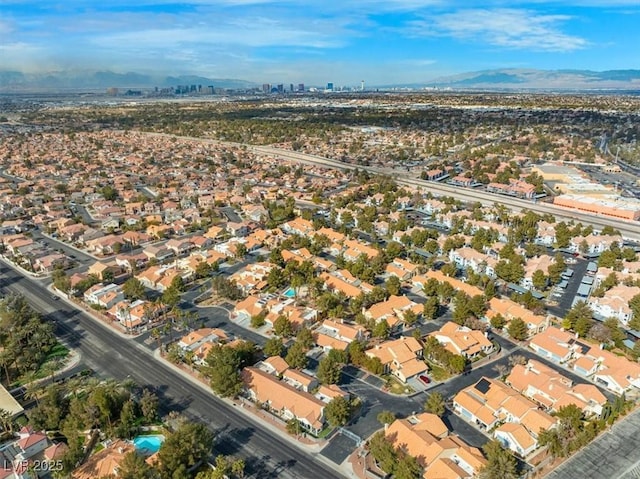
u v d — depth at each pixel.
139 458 83.94
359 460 92.06
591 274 180.88
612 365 118.12
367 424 101.94
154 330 136.00
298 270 173.00
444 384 116.06
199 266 175.12
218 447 95.38
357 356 121.75
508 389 107.88
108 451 91.62
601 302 151.12
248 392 111.19
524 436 94.44
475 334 130.75
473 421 103.19
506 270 171.25
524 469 89.19
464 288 160.38
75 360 126.19
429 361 125.62
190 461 86.81
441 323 145.50
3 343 126.69
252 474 88.62
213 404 108.81
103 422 101.00
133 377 118.62
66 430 96.44
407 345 125.25
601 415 101.69
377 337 134.25
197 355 124.62
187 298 161.50
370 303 152.88
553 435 92.38
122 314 145.12
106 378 117.75
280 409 104.75
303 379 113.56
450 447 89.38
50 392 104.00
